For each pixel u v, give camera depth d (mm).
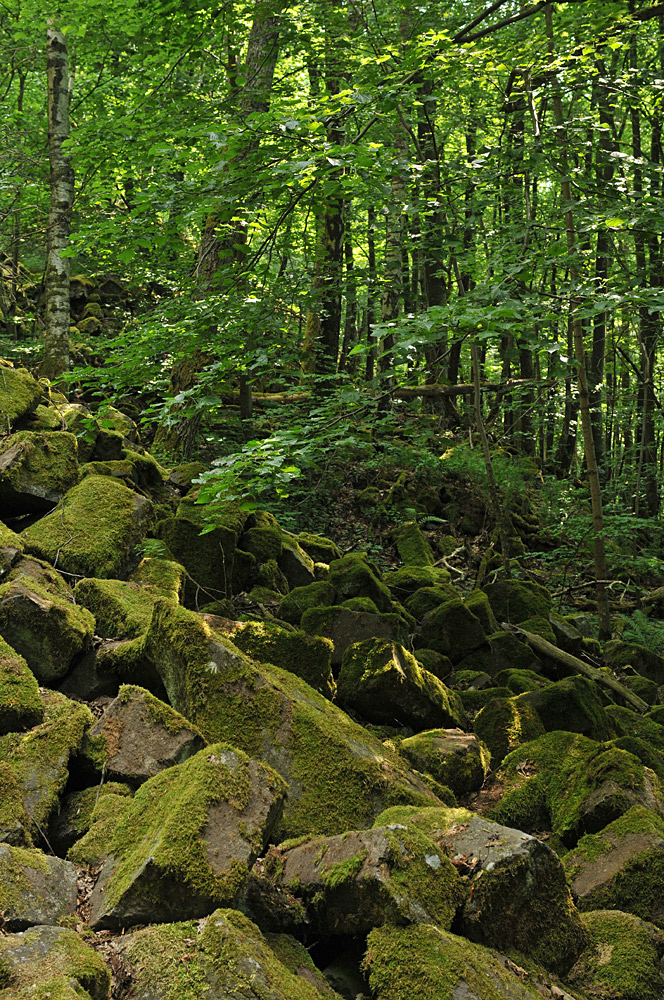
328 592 6805
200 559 6633
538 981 3088
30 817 3498
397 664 5398
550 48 8102
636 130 12008
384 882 2994
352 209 14336
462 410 14438
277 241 7867
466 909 3146
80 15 10414
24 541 5598
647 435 14727
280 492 5438
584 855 4281
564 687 5926
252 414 11484
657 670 8188
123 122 8109
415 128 11570
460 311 5035
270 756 4098
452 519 11578
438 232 7520
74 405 7934
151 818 3330
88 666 4629
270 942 3061
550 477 14172
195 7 8703
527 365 15508
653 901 3934
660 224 6043
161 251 9734
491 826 3441
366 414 6672
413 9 8172
